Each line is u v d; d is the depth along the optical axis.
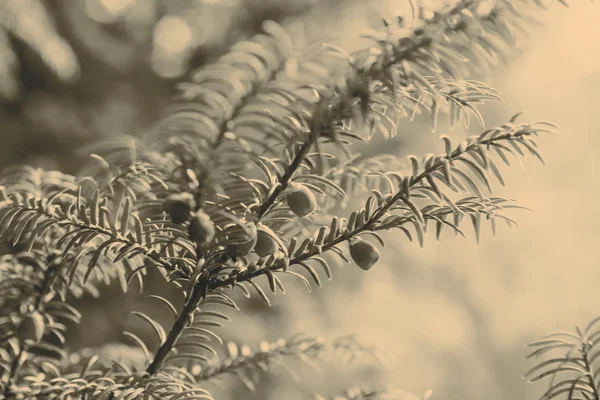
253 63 0.74
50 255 0.83
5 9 1.73
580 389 0.78
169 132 0.74
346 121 0.76
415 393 3.23
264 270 0.76
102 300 2.00
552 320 4.21
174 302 1.93
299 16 2.58
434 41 0.73
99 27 2.96
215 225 0.76
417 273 3.30
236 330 2.15
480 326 3.76
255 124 0.74
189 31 2.87
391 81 0.73
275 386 2.40
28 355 0.84
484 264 3.82
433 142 2.47
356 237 0.77
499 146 0.76
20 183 0.84
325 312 2.65
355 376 2.66
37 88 2.51
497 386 3.79
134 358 0.90
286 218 0.76
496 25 0.74
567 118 4.06
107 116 2.62
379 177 0.84
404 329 3.17
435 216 0.77
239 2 2.73
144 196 0.80
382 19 0.74
